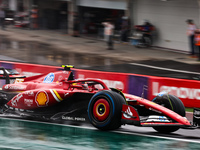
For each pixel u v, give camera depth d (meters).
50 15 73.50
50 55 49.28
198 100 24.48
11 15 79.00
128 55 50.25
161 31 55.28
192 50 48.81
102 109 15.84
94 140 14.47
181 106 16.81
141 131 16.88
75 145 13.67
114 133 15.78
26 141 14.05
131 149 13.38
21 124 17.16
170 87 25.06
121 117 15.59
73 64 43.88
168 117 15.61
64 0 69.75
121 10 60.66
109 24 53.97
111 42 54.25
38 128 16.36
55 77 18.50
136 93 25.78
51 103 17.59
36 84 18.75
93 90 17.36
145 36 55.72
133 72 40.22
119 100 15.62
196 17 49.88
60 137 14.80
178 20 52.47
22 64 30.25
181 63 45.38
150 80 25.30
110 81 26.62
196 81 24.55
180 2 51.88
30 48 54.19
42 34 69.31
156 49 54.88
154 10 55.81
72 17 68.44
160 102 17.16
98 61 46.00
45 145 13.55
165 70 41.47
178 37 52.75
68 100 17.33
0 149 12.89
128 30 58.97
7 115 19.58
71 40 63.03
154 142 14.61
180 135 16.53
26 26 76.00
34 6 74.88
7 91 19.44
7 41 59.81
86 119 16.97
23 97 18.44
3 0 82.25
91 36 66.06
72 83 17.84
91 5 65.31
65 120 17.44
